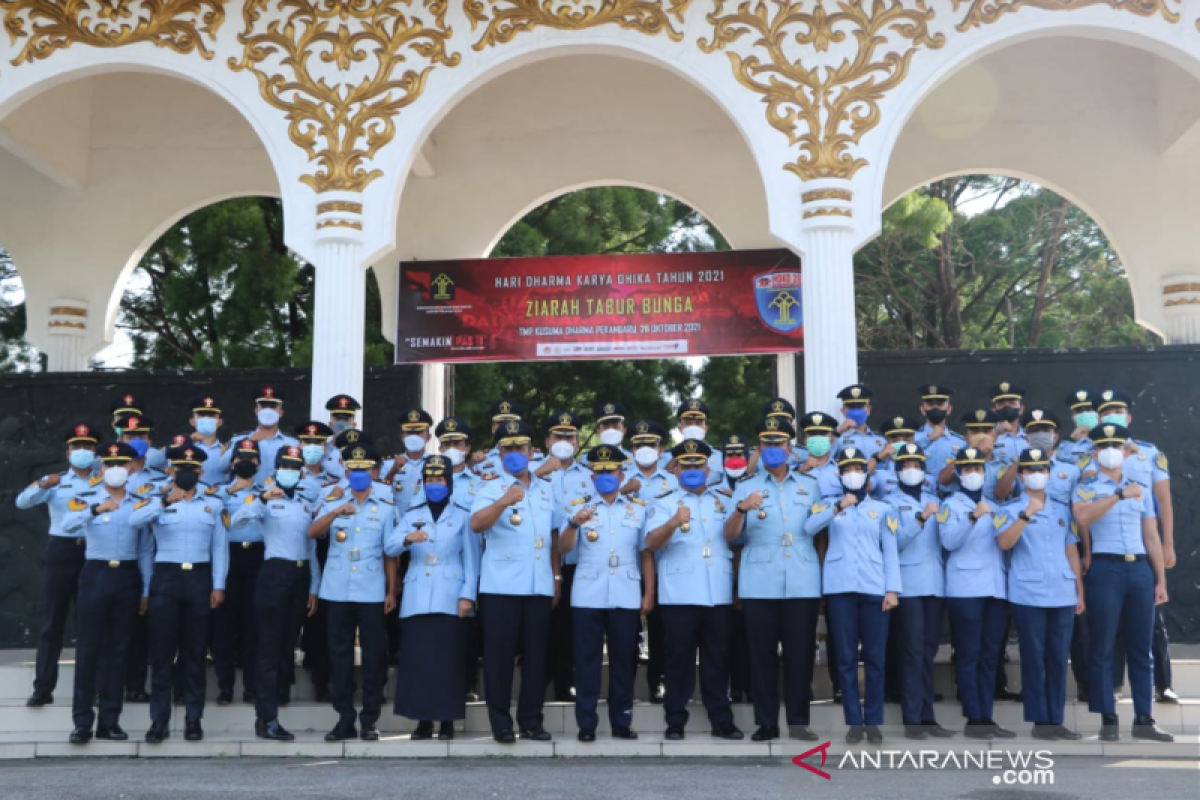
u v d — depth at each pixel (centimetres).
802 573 802
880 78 987
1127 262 1280
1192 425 1119
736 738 794
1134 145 1280
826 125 984
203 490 832
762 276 1283
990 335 2394
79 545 855
